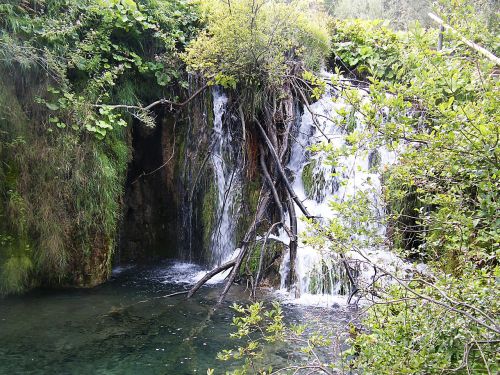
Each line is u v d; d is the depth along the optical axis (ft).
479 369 7.36
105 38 20.44
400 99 7.31
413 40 8.66
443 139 7.23
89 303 17.37
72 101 18.40
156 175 25.09
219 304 17.08
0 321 15.40
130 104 21.57
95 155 19.16
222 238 22.80
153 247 25.31
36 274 18.92
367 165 20.81
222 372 11.89
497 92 7.14
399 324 7.96
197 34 23.62
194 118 23.82
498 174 6.73
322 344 8.87
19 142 17.89
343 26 27.35
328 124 22.89
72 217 18.99
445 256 9.97
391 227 11.55
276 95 22.29
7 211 17.75
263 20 19.81
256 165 22.54
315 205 21.84
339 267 17.29
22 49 17.33
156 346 13.57
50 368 12.17
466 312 6.77
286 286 19.07
